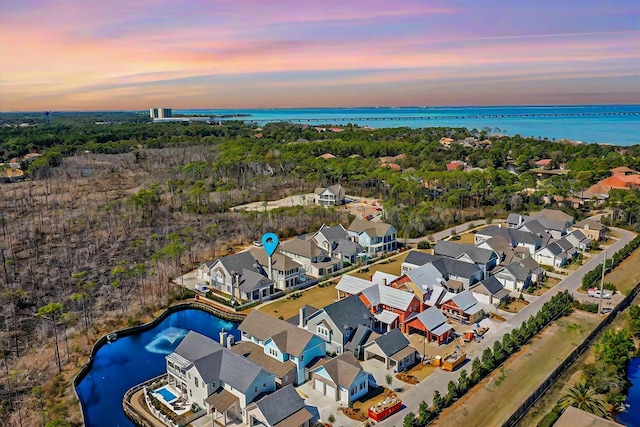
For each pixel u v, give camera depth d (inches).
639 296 2957.7
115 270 3051.2
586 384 1945.1
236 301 2856.8
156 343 2463.1
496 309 2765.7
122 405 1937.7
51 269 3161.9
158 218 4357.8
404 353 2153.1
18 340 2354.8
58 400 1936.5
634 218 4542.3
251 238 3937.0
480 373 2038.6
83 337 2421.3
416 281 2760.8
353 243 3609.7
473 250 3299.7
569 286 3102.9
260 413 1662.2
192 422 1790.1
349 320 2319.1
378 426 1733.5
